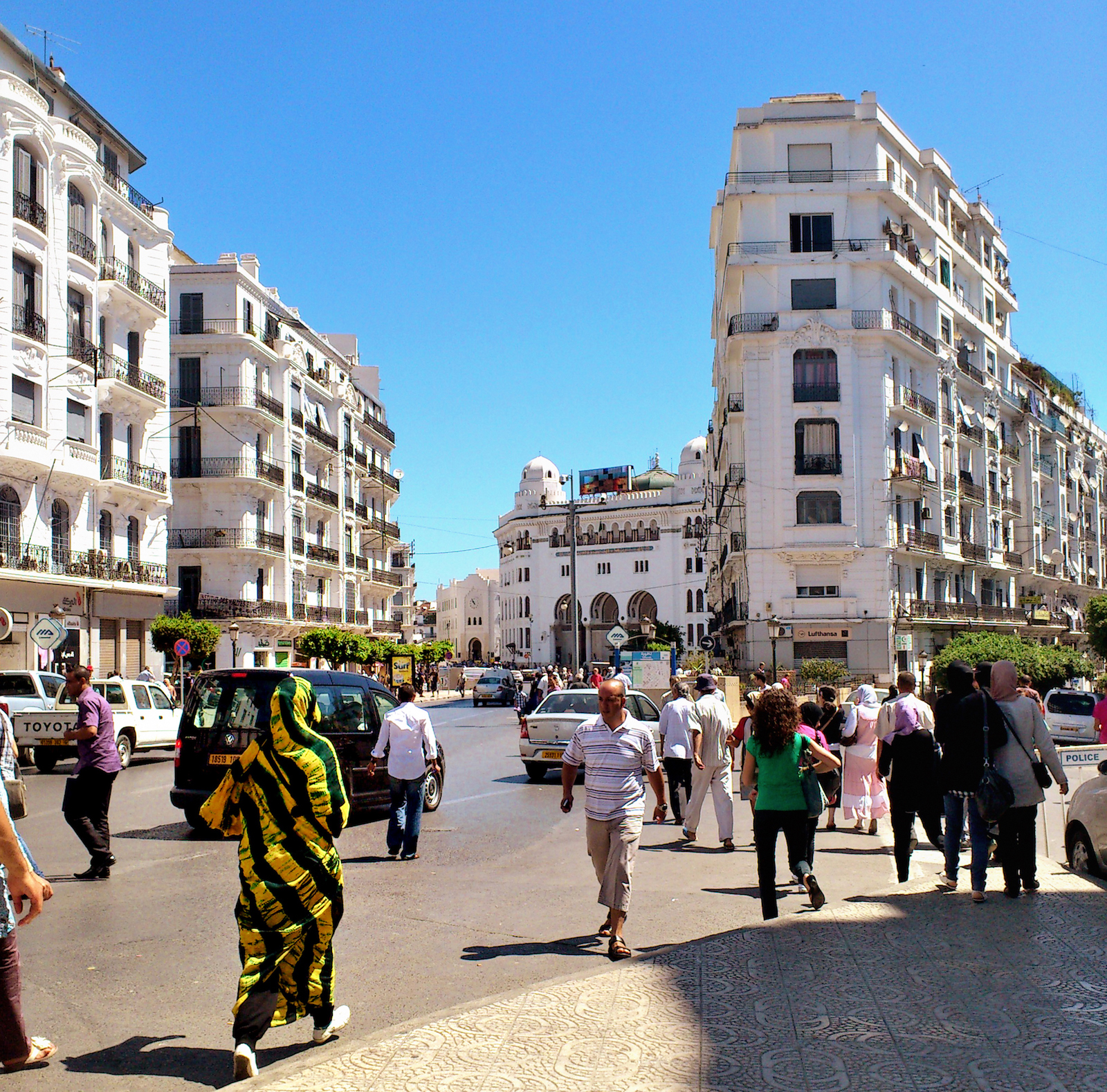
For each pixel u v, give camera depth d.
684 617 103.38
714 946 7.11
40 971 7.29
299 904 5.65
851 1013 5.70
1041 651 39.69
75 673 10.73
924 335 50.25
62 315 31.98
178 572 47.62
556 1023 5.56
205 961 7.55
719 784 12.45
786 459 45.19
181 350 47.38
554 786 19.17
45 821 14.76
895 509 47.41
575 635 45.84
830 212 46.19
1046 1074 4.87
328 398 59.72
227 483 47.09
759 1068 4.94
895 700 10.05
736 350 47.81
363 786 14.29
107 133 37.34
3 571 29.20
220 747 13.31
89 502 34.41
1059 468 74.25
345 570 60.78
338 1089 4.72
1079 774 13.98
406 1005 6.49
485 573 161.12
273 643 50.78
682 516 104.00
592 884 10.21
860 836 13.34
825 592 45.41
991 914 8.05
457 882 10.28
